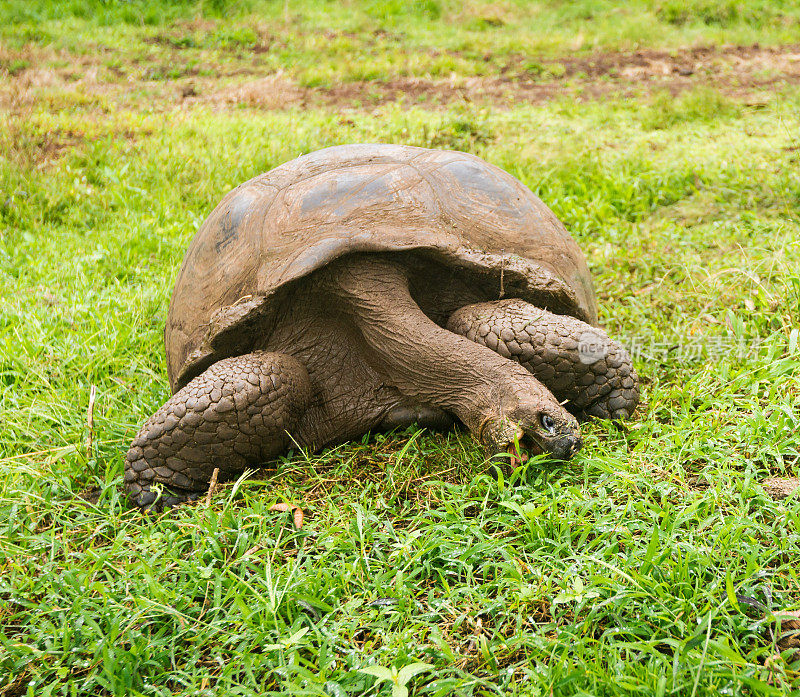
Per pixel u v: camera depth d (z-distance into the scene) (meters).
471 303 3.00
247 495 2.74
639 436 2.77
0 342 4.03
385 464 2.79
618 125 7.23
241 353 2.99
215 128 7.29
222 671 1.93
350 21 12.43
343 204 2.92
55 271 4.93
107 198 6.00
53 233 5.50
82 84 9.22
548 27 12.16
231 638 2.03
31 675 2.05
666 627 1.87
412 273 2.88
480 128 6.98
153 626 2.18
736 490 2.40
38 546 2.55
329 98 8.87
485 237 2.94
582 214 5.33
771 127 6.82
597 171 5.91
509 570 2.11
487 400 2.58
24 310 4.42
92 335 4.09
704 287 4.04
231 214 3.18
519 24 12.35
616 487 2.45
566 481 2.51
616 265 4.64
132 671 1.99
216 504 2.66
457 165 3.13
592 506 2.34
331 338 2.98
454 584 2.22
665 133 6.91
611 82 9.11
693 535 2.17
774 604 1.94
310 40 11.36
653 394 3.11
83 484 3.03
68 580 2.31
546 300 2.92
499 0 13.08
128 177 6.30
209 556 2.39
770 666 1.73
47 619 2.23
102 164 6.51
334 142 6.75
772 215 5.05
